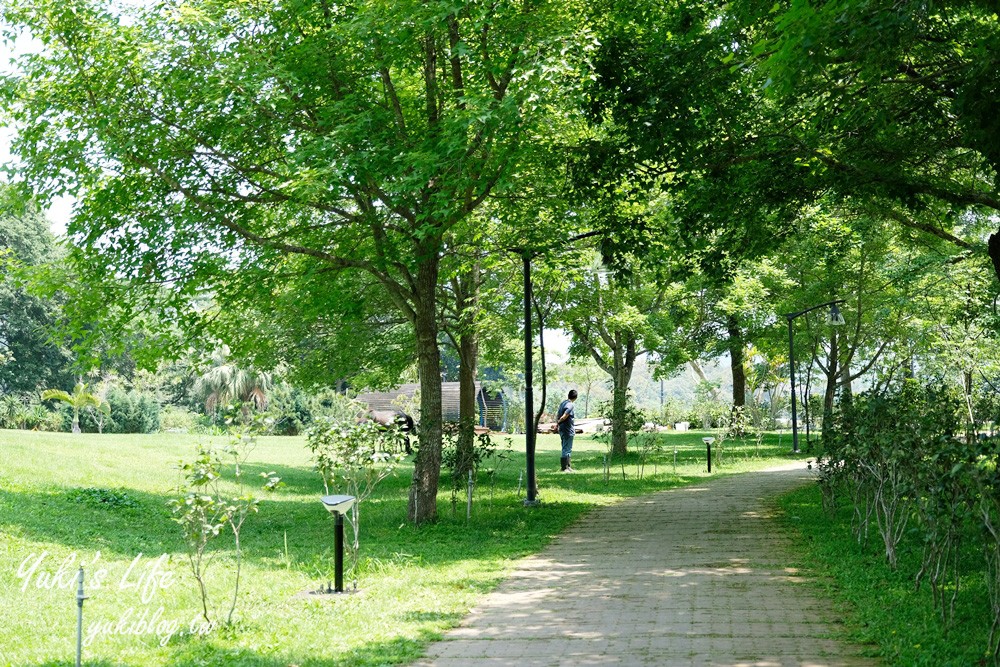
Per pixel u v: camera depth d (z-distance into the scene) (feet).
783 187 43.24
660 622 25.49
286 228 49.11
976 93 29.91
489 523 47.37
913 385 54.39
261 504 56.95
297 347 63.16
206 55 41.04
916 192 40.60
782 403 147.02
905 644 22.09
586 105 42.39
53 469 54.85
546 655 22.48
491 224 57.88
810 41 25.34
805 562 33.94
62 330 46.01
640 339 88.33
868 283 90.68
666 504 54.60
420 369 48.98
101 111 39.96
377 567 35.42
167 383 192.24
